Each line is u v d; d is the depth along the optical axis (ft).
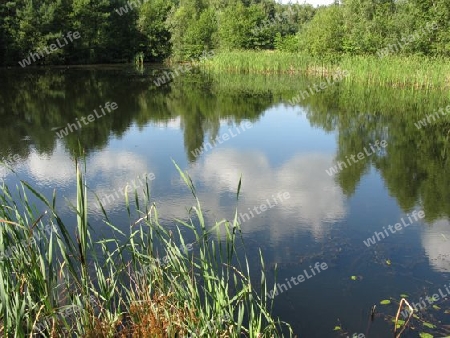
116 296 14.48
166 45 143.74
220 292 11.74
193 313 11.64
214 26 137.49
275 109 60.49
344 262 18.66
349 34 105.40
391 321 14.70
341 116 54.70
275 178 30.32
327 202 25.86
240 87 83.61
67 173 30.14
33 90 73.56
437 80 71.77
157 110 58.03
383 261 18.76
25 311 11.28
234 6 144.97
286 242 20.42
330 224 22.66
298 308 15.40
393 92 73.00
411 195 27.09
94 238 19.66
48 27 113.80
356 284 16.97
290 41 122.62
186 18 143.43
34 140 40.24
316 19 111.14
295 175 31.04
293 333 14.07
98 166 32.24
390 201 26.05
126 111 56.70
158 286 12.96
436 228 22.29
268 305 15.52
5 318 9.90
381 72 80.79
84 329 11.45
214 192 27.04
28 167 31.42
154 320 11.59
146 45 140.87
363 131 46.19
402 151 38.09
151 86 82.99
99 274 12.39
